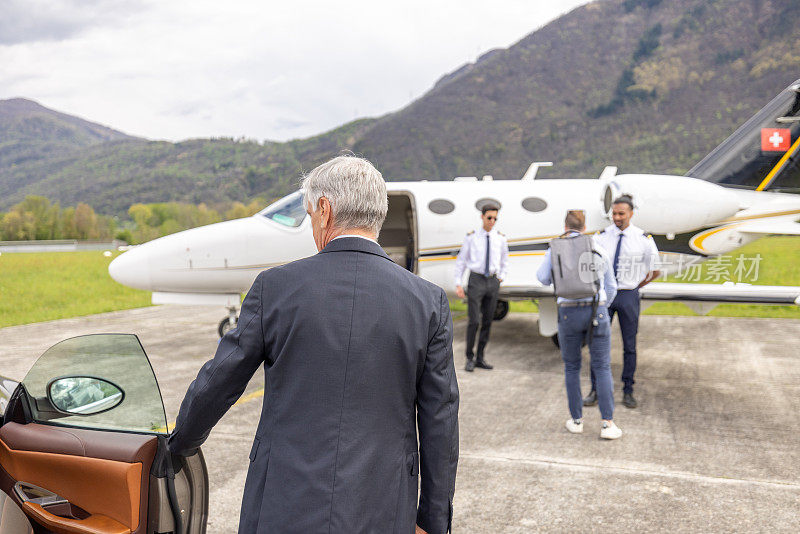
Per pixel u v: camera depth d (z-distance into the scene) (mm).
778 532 2891
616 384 5680
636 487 3420
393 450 1352
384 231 10039
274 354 1360
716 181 6961
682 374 6012
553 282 4059
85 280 16766
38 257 27453
